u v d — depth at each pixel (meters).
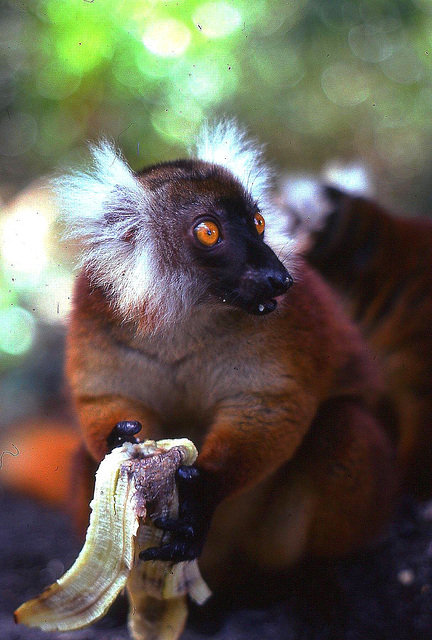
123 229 0.86
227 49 1.55
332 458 0.88
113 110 1.54
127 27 1.46
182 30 1.46
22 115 1.67
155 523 0.79
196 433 0.88
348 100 1.91
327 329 0.88
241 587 0.91
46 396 1.29
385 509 0.90
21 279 1.38
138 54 1.46
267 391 0.84
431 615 0.89
